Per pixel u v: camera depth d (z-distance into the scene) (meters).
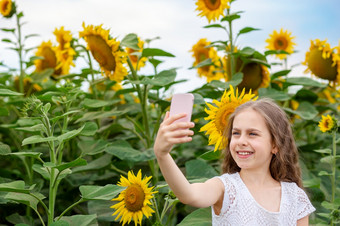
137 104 3.48
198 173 2.89
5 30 4.07
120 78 3.02
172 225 2.97
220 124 2.20
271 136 1.90
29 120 2.61
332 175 2.79
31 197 2.20
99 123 3.58
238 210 1.87
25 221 2.84
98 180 3.22
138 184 2.11
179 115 1.46
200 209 2.43
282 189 1.99
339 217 2.39
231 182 1.92
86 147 2.73
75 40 3.63
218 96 3.51
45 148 3.68
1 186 1.96
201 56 4.30
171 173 1.55
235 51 3.71
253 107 1.90
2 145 2.50
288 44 4.38
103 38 2.95
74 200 3.20
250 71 3.76
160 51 3.01
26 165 3.15
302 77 3.94
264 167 1.96
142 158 2.70
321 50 3.96
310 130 4.86
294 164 2.07
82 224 2.14
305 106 3.68
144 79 2.90
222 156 2.45
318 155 4.29
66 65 3.69
